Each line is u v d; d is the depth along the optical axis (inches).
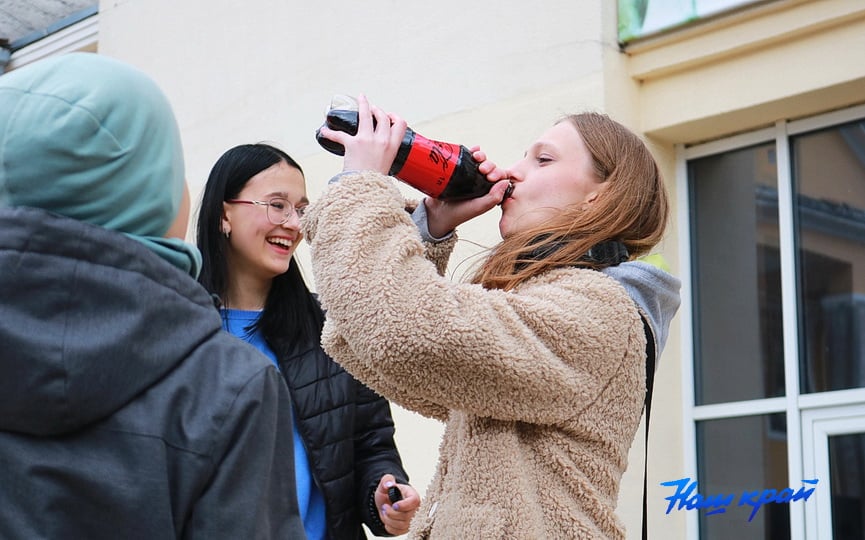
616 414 73.2
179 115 186.7
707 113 135.6
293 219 110.0
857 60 125.6
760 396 133.3
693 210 141.2
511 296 71.7
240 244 109.3
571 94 140.0
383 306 68.9
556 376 69.9
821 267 131.8
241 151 112.0
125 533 52.9
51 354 52.2
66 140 55.3
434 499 74.4
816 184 133.3
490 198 81.0
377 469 105.3
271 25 176.1
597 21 139.2
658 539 131.8
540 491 71.4
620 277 75.4
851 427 126.6
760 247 136.1
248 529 54.1
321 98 167.5
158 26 192.4
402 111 157.1
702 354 138.3
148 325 54.7
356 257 70.3
